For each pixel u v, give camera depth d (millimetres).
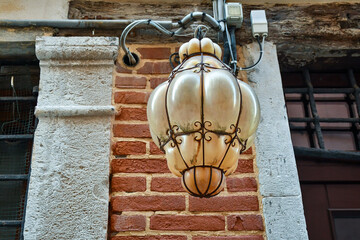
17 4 2309
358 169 2283
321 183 2248
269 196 1847
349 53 2332
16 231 1944
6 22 2172
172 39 2246
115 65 2141
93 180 1818
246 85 1381
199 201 1841
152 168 1905
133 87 2094
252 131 1335
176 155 1271
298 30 2314
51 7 2309
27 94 2301
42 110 1925
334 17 2367
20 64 2281
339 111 2453
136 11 2338
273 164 1923
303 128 2377
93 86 2035
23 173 2105
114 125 1986
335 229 2152
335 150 2234
